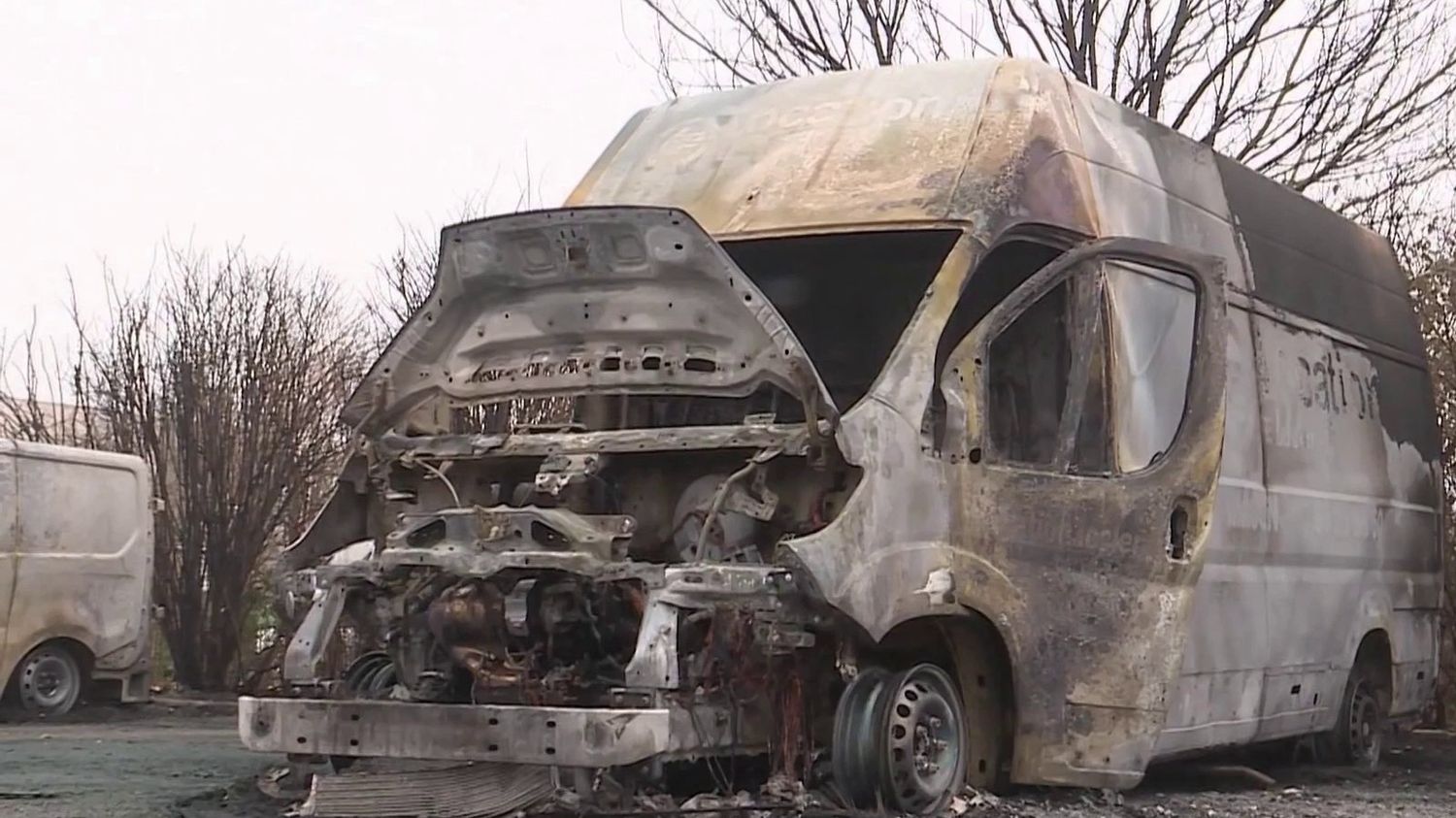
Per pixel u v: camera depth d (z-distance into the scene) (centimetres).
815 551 745
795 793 793
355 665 899
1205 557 943
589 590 802
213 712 1778
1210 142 1797
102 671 1752
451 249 868
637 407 938
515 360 869
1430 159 1767
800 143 969
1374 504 1237
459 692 848
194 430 2127
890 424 796
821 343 1039
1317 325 1186
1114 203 965
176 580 2111
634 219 817
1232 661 1025
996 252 939
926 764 828
